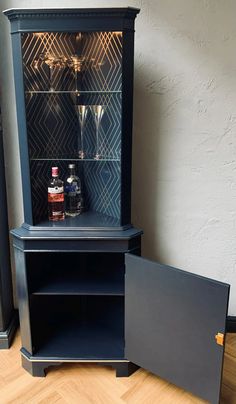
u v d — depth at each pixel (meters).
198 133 1.85
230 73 1.75
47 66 1.66
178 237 2.01
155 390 1.69
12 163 1.98
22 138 1.62
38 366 1.75
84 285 1.74
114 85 1.59
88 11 1.41
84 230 1.63
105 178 1.77
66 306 2.09
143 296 1.59
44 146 1.72
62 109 1.76
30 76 1.58
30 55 1.56
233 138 1.84
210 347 1.44
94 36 1.63
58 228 1.64
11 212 2.05
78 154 1.85
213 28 1.71
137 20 1.74
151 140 1.88
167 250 2.04
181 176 1.91
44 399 1.63
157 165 1.92
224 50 1.73
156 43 1.76
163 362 1.61
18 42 1.49
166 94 1.81
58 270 1.88
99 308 2.04
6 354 1.93
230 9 1.68
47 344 1.83
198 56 1.75
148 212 1.99
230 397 1.65
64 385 1.72
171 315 1.53
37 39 1.57
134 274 1.60
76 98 1.79
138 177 1.94
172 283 1.49
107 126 1.69
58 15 1.43
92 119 1.76
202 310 1.43
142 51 1.77
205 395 1.51
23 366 1.82
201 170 1.89
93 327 1.99
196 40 1.73
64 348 1.80
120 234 1.61
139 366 1.79
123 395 1.66
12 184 2.01
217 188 1.91
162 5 1.71
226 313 1.36
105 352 1.78
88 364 1.86
